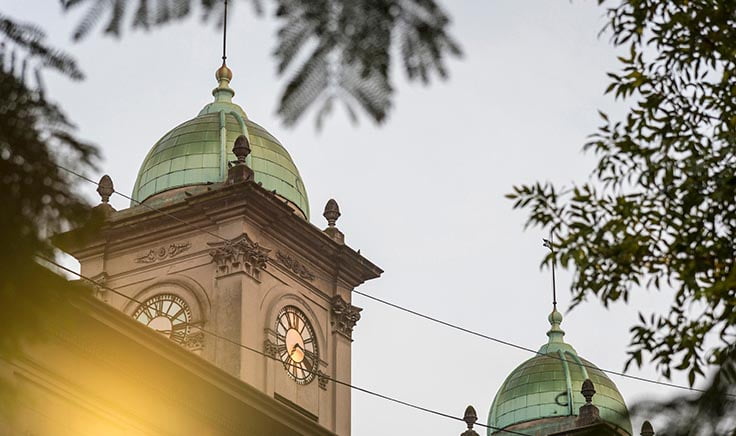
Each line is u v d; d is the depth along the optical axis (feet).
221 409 250.78
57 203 66.03
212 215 324.39
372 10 62.85
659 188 115.34
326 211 348.38
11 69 64.23
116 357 230.89
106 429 228.02
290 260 331.98
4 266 64.85
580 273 115.55
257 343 317.22
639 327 108.99
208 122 344.08
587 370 379.96
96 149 66.18
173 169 335.26
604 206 116.78
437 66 62.85
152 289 324.19
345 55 62.85
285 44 62.85
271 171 340.39
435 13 62.85
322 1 62.85
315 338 331.77
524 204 118.62
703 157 112.98
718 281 109.29
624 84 117.29
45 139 65.31
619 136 117.29
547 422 369.91
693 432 66.18
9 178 64.75
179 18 62.69
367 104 62.75
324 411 327.06
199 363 244.01
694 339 105.29
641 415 67.05
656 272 114.42
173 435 240.73
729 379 67.51
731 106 115.44
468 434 338.75
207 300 319.47
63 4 62.69
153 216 326.24
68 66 64.54
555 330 391.65
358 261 344.28
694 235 111.86
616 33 116.88
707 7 113.09
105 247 329.11
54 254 67.05
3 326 65.72
